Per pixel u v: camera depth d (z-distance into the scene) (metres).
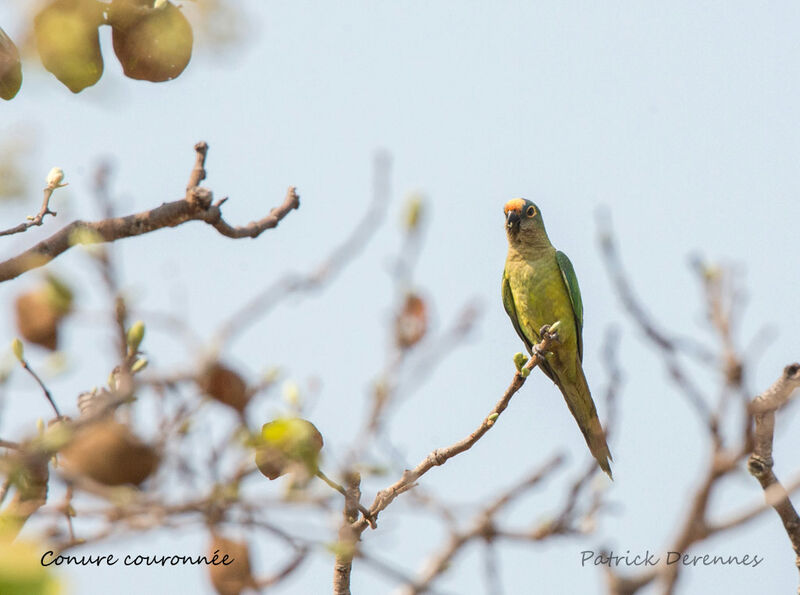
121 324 5.49
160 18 5.90
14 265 7.63
